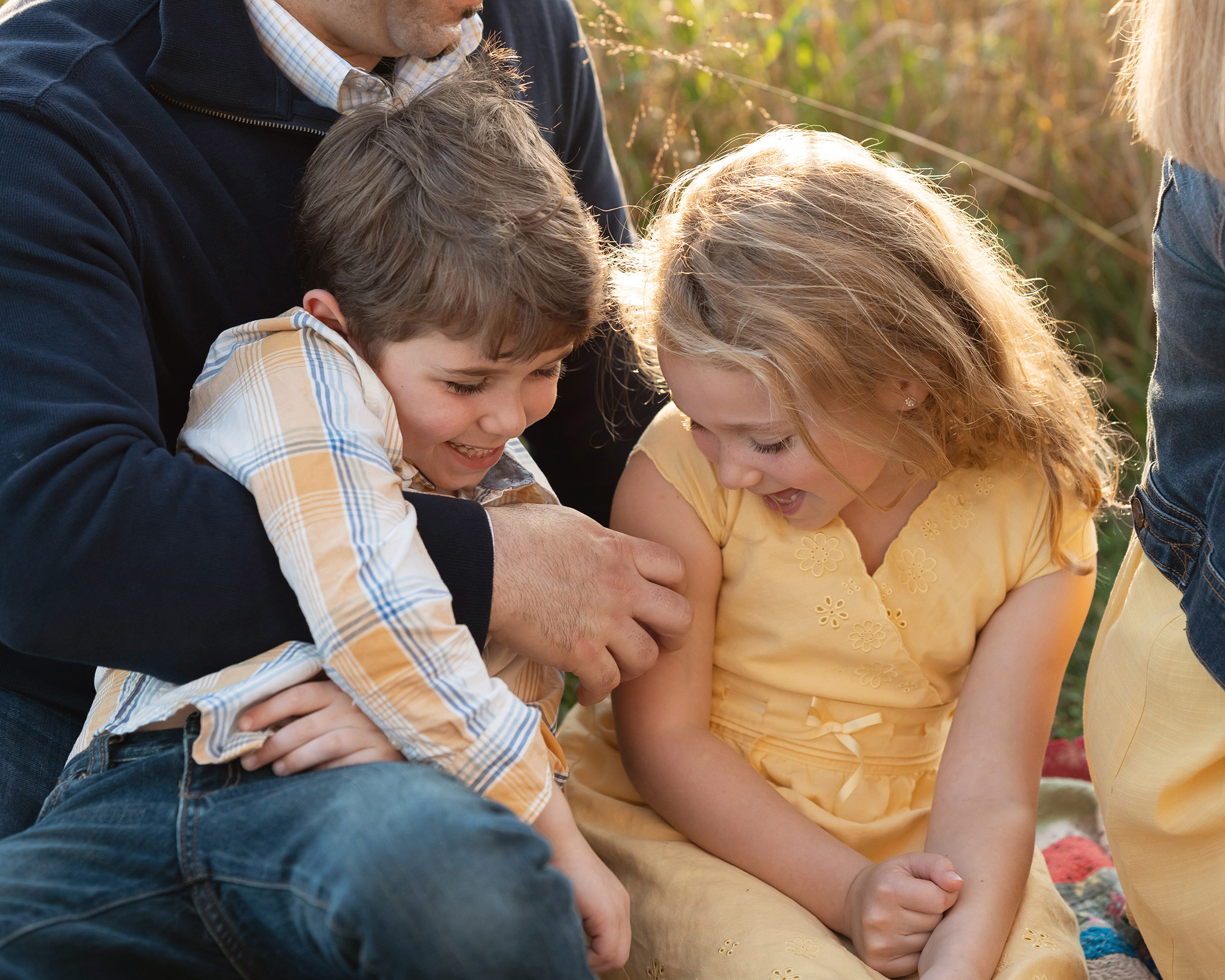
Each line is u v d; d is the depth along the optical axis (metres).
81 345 1.22
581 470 1.93
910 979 1.33
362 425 1.28
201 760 1.16
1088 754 1.46
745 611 1.54
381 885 1.01
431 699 1.17
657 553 1.44
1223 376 1.21
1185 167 1.17
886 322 1.39
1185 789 1.32
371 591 1.16
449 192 1.34
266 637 1.20
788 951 1.29
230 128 1.47
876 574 1.51
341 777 1.13
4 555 1.13
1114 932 1.73
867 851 1.52
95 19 1.43
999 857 1.37
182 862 1.12
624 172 2.89
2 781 1.38
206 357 1.47
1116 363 3.11
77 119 1.30
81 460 1.14
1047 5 3.29
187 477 1.21
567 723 1.79
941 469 1.47
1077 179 3.19
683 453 1.55
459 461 1.44
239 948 1.11
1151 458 1.39
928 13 3.37
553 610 1.32
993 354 1.49
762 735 1.55
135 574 1.14
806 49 3.12
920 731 1.57
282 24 1.49
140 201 1.36
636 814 1.58
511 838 1.06
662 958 1.40
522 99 1.75
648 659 1.40
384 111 1.43
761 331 1.34
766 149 1.51
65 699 1.48
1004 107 3.25
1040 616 1.53
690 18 3.04
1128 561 1.48
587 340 1.55
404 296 1.32
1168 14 1.09
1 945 1.06
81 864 1.13
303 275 1.46
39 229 1.24
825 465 1.37
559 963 1.04
